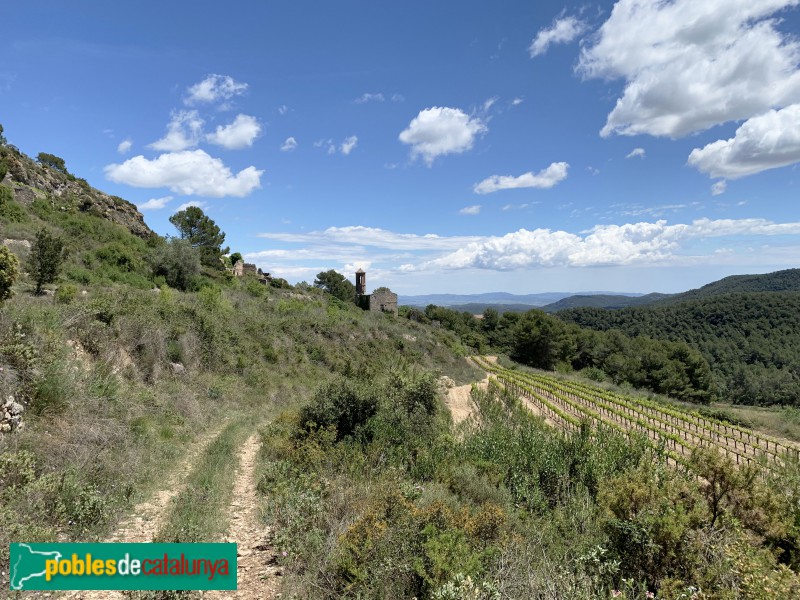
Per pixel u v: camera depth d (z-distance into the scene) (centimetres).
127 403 1064
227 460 1033
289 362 2611
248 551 596
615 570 478
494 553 509
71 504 604
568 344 7250
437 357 4869
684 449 1883
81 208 4078
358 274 8862
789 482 696
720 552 472
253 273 6275
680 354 6456
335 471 938
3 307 969
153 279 3119
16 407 729
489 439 1248
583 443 1070
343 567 489
